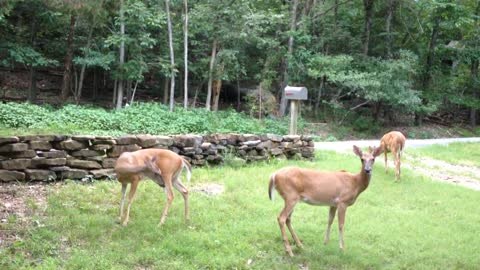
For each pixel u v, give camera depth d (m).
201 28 17.00
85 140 6.82
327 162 9.47
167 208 5.46
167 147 7.73
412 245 5.48
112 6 14.92
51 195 5.89
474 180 9.70
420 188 8.11
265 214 6.14
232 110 17.02
